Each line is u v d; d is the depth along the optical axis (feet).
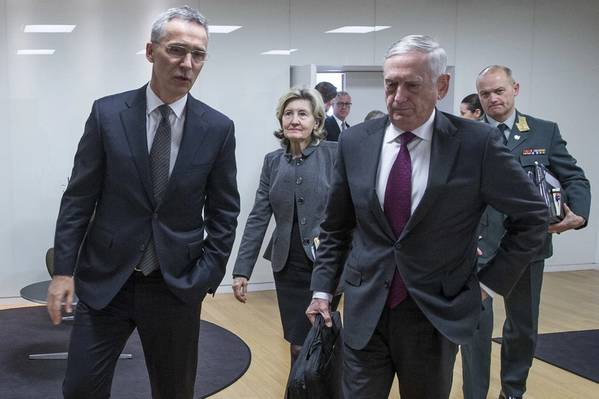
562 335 15.15
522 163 10.03
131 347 13.89
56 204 18.48
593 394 11.47
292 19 20.06
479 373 10.07
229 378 12.03
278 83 20.13
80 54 18.33
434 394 6.40
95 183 6.95
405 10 21.12
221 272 7.48
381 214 6.25
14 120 17.98
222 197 7.43
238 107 19.80
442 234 6.11
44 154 18.28
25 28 17.85
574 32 22.84
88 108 18.51
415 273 6.19
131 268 6.90
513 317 10.30
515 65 22.39
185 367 7.43
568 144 23.18
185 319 7.27
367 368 6.58
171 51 6.48
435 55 5.84
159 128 6.90
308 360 6.69
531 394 11.46
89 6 18.29
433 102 6.02
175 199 6.97
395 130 6.32
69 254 6.84
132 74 18.80
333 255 7.05
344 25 20.57
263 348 14.07
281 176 9.67
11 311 17.11
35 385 11.62
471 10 21.77
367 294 6.42
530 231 6.13
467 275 6.39
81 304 7.06
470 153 6.02
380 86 21.50
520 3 22.20
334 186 6.80
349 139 6.66
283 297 9.75
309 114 9.51
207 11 19.26
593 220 23.49
